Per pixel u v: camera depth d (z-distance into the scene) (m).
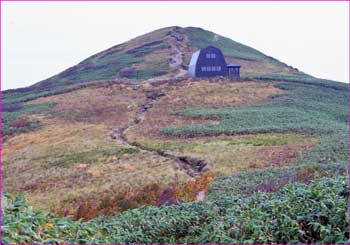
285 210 10.91
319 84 101.38
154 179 37.22
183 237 12.77
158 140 57.38
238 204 13.98
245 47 178.00
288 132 55.78
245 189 24.09
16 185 42.44
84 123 75.06
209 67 112.62
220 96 89.50
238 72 113.69
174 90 96.38
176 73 123.12
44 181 42.28
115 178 39.53
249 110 75.06
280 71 135.38
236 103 83.94
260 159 38.94
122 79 115.81
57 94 104.50
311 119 65.44
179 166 42.16
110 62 151.38
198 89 95.81
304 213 10.58
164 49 154.38
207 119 70.00
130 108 84.06
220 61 112.75
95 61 163.25
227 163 39.34
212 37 179.25
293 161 34.81
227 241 10.64
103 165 45.66
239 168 36.06
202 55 112.19
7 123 79.06
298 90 93.94
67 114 82.50
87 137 63.94
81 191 36.59
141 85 103.12
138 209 15.99
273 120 65.00
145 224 13.22
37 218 8.59
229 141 52.06
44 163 50.53
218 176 33.16
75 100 94.12
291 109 74.75
